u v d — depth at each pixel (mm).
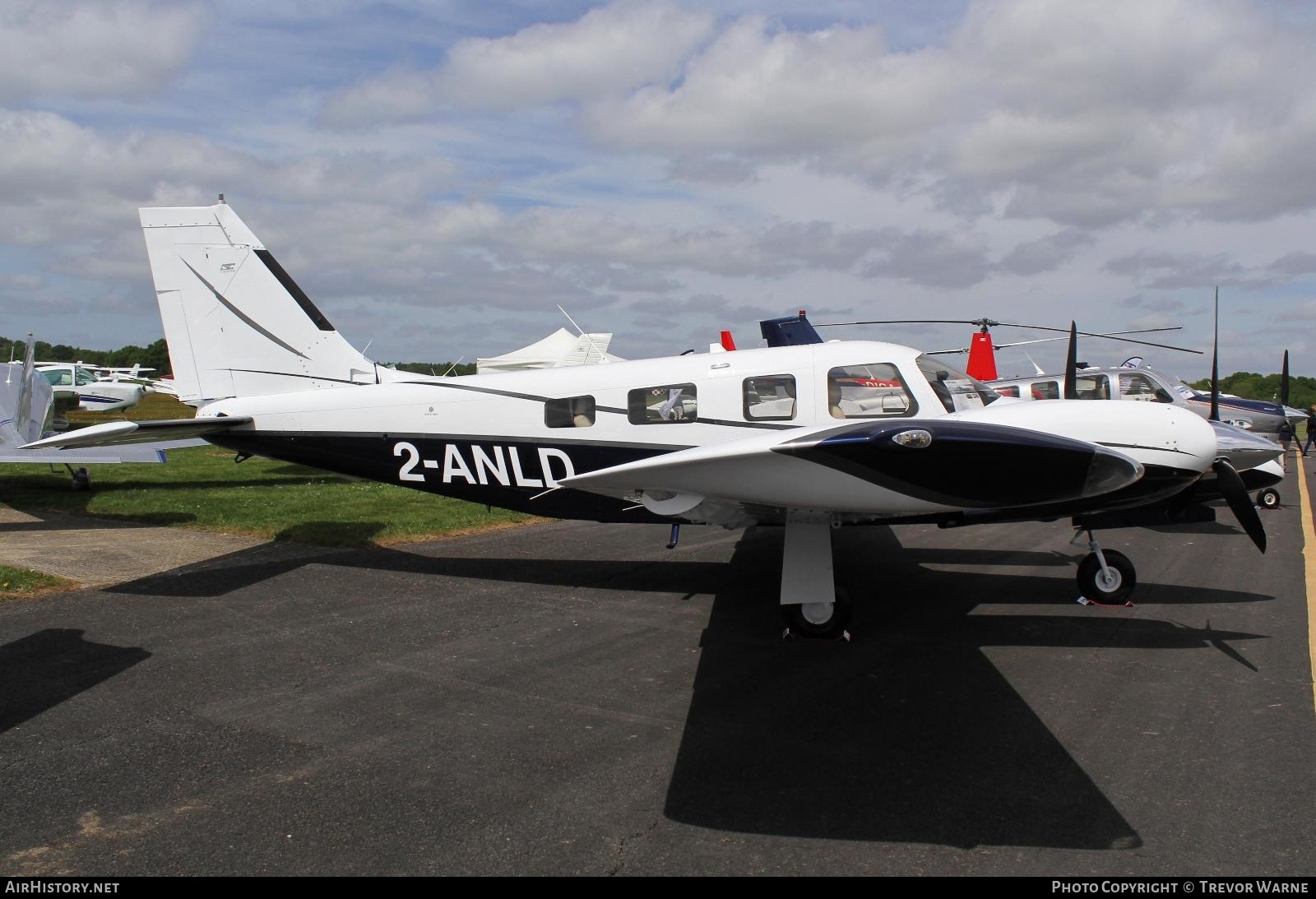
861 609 6383
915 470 4484
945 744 3969
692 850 3047
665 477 4688
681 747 3945
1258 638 5637
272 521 9945
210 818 3277
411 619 6105
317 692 4656
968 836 3137
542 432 6988
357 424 7434
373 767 3725
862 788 3531
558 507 7113
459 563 8008
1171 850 3035
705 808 3361
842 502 4809
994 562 8070
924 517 6043
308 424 7516
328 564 7875
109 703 4457
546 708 4430
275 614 6203
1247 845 3070
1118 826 3207
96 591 6812
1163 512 6414
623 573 7578
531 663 5160
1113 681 4816
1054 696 4594
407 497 12250
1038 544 8938
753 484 4711
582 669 5059
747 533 9625
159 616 6098
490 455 7141
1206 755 3830
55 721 4211
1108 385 12328
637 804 3391
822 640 5629
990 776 3629
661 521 6848
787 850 3045
